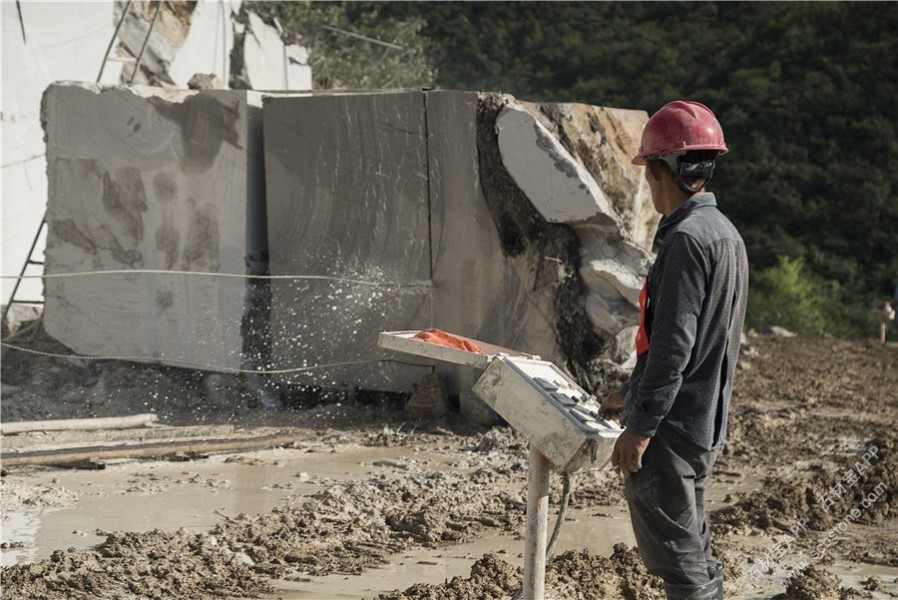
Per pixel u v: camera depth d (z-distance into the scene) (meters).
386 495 6.22
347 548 5.30
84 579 4.66
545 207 7.75
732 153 31.05
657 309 3.42
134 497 6.14
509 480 6.72
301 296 8.73
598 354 7.97
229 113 8.77
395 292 8.39
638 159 3.72
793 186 30.09
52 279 9.41
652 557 3.54
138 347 9.16
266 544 5.28
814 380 11.81
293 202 8.69
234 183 8.79
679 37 34.94
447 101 8.06
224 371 8.75
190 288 8.95
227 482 6.52
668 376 3.34
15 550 5.10
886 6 33.59
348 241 8.54
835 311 26.80
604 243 7.88
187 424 8.19
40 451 6.91
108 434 7.60
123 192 9.14
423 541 5.46
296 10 23.28
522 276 7.91
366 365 8.54
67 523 5.59
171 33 14.84
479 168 8.00
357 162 8.45
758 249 28.80
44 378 9.01
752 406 9.74
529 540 3.57
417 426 8.09
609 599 4.61
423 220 8.27
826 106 31.73
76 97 9.20
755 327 23.28
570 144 7.94
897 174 29.84
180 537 5.31
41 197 12.34
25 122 12.10
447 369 8.36
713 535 5.70
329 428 8.14
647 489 3.51
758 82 32.34
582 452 3.38
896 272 28.06
